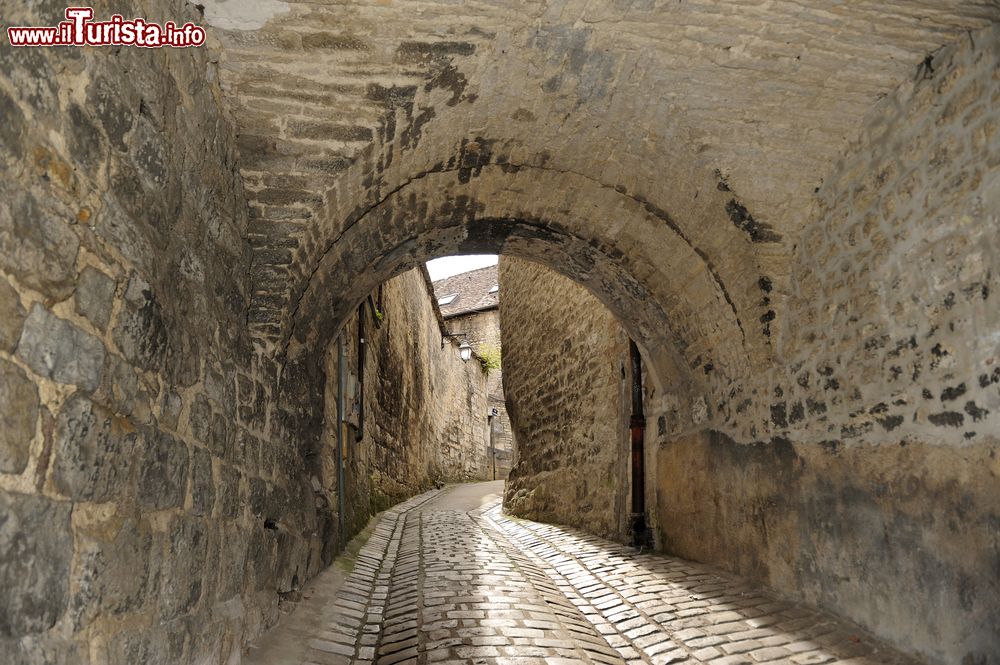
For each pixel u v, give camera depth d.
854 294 4.01
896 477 3.62
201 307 2.97
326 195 3.94
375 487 10.13
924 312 3.47
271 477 4.02
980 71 3.21
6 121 1.56
